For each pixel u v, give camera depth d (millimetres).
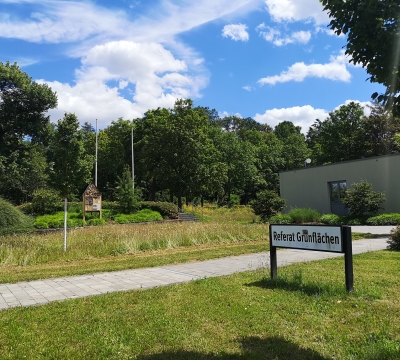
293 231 6371
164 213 32281
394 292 5574
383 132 39781
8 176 36594
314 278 6746
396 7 3248
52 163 12820
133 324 4559
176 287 6547
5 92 38531
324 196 27391
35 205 28656
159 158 44156
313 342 3844
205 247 13344
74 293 6574
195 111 43469
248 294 5762
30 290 6973
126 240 13305
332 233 5746
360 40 3465
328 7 3648
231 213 39625
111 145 54469
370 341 3758
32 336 4234
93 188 27656
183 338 4055
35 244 12477
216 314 4816
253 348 3762
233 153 55312
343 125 45094
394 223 19938
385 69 3408
